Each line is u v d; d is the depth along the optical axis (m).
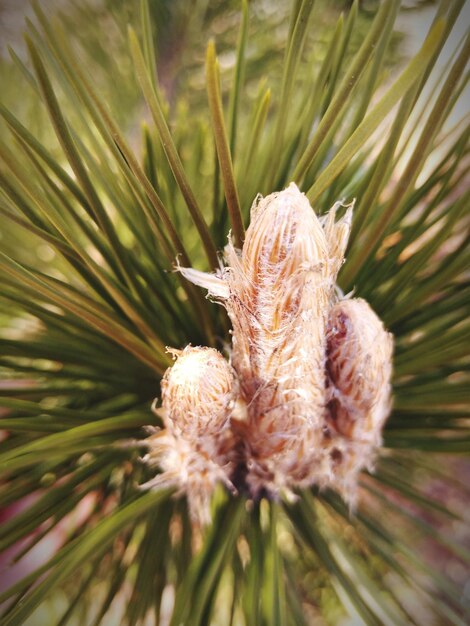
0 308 0.07
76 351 0.07
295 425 0.06
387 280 0.07
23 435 0.06
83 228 0.06
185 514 0.07
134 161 0.05
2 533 0.06
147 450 0.07
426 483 0.10
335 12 0.12
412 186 0.07
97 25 0.13
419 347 0.07
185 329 0.07
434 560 0.12
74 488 0.06
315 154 0.05
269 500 0.06
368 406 0.06
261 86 0.07
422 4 0.12
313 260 0.05
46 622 0.09
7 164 0.05
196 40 0.14
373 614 0.06
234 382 0.06
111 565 0.08
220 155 0.05
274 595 0.05
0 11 0.12
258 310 0.05
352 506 0.06
